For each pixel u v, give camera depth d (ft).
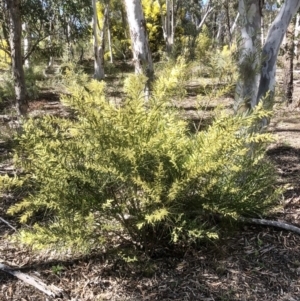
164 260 8.08
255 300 7.06
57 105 27.50
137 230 7.79
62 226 7.34
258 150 8.88
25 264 8.14
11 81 29.35
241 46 9.83
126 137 7.00
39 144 7.11
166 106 8.45
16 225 9.73
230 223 8.30
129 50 68.95
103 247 8.34
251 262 8.11
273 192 9.30
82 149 7.23
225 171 7.89
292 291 7.31
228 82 8.55
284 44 26.21
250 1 9.64
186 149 7.65
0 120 20.25
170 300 7.05
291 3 10.12
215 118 7.92
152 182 7.12
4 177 7.43
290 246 8.68
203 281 7.52
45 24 33.17
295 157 15.20
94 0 42.01
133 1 20.17
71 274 7.78
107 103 7.24
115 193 7.52
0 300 7.12
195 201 7.63
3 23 26.81
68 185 7.37
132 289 7.34
